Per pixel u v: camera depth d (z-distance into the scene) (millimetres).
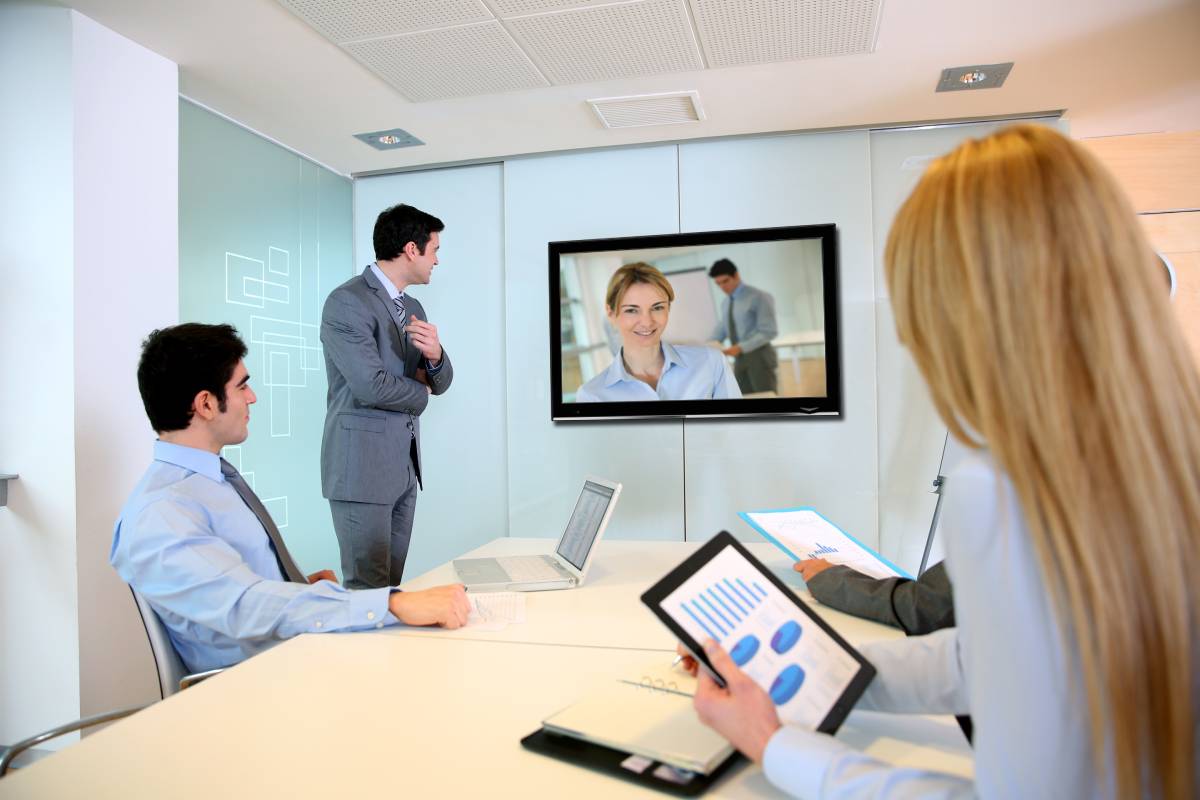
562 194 4297
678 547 2221
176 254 3039
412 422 2912
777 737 737
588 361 4242
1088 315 569
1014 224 595
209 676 1354
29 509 2627
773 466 4055
